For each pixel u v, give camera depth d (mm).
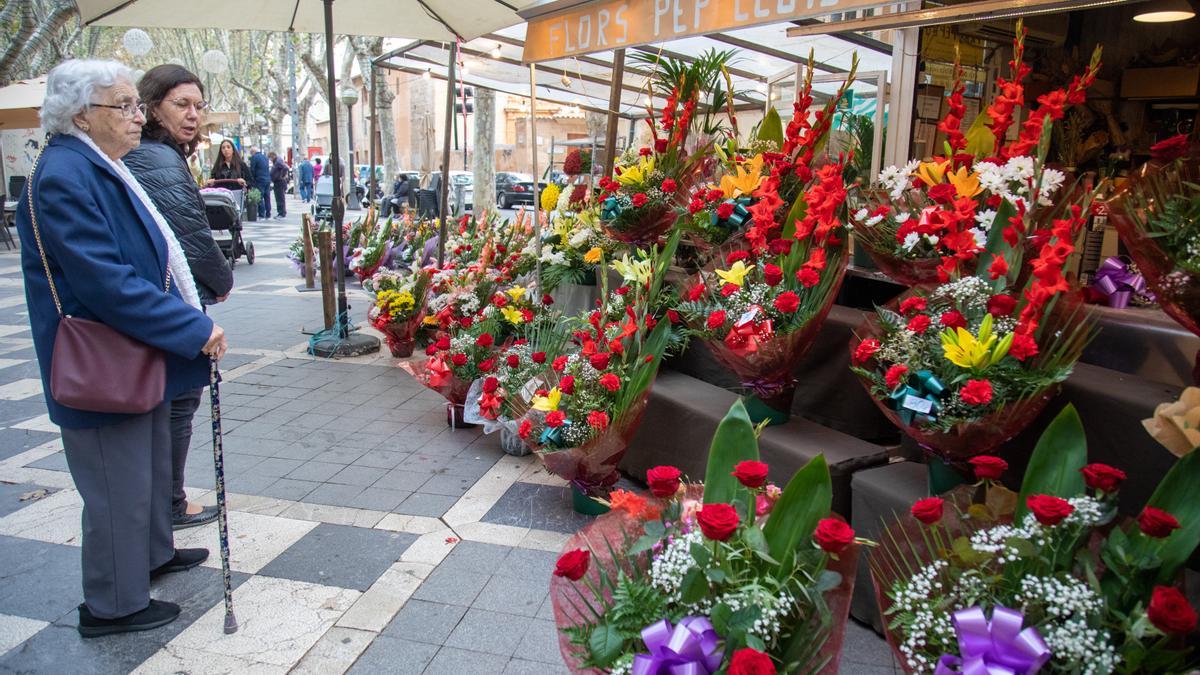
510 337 4672
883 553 1934
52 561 3125
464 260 7051
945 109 4250
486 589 2908
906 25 3287
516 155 33875
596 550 1930
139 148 3055
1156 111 4367
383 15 6352
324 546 3227
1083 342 2336
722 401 3480
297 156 28750
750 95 8445
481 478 3885
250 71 38469
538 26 4109
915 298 2502
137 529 2633
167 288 2654
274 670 2479
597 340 3455
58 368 2395
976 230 2627
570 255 5039
